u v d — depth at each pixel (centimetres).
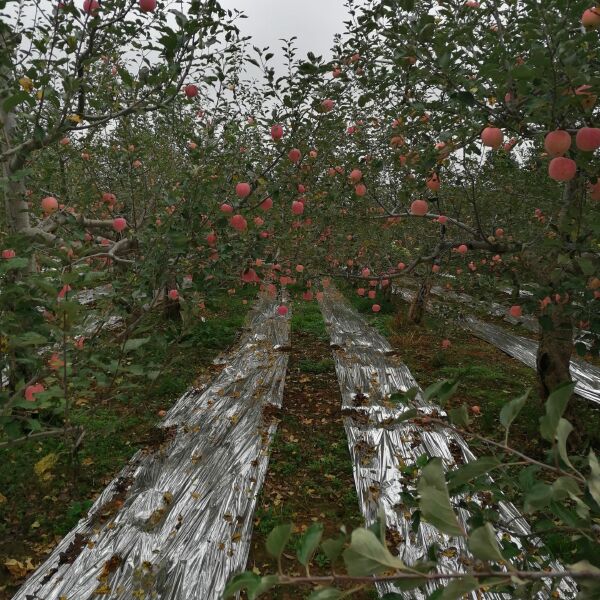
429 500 79
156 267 344
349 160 491
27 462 435
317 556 343
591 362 763
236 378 682
